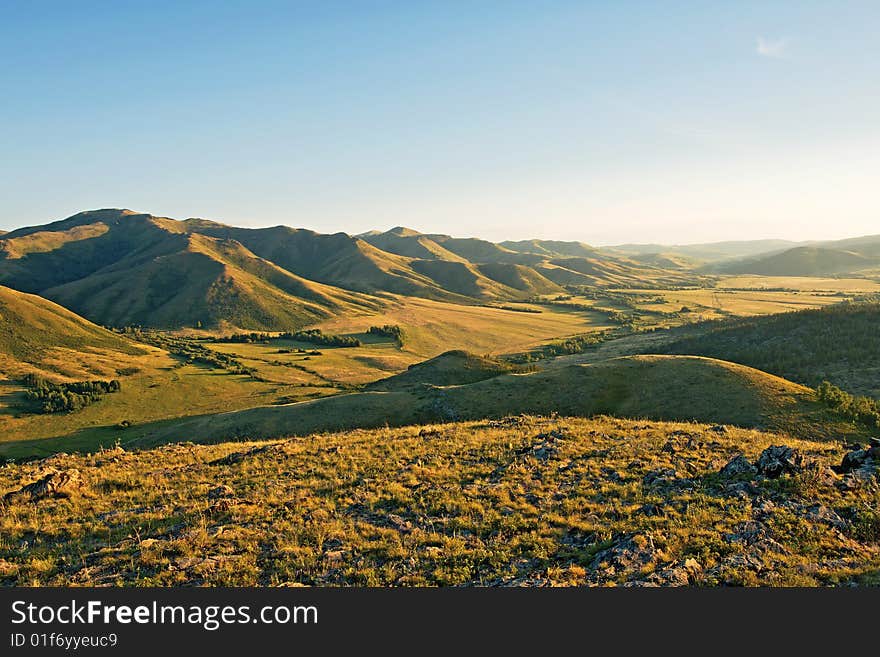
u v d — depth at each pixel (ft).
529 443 96.53
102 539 58.95
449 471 80.53
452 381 401.70
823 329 391.45
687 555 48.73
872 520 54.80
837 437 167.12
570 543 54.29
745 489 64.75
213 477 81.66
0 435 445.78
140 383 603.26
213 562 52.01
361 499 69.21
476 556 51.83
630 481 72.18
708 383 226.58
